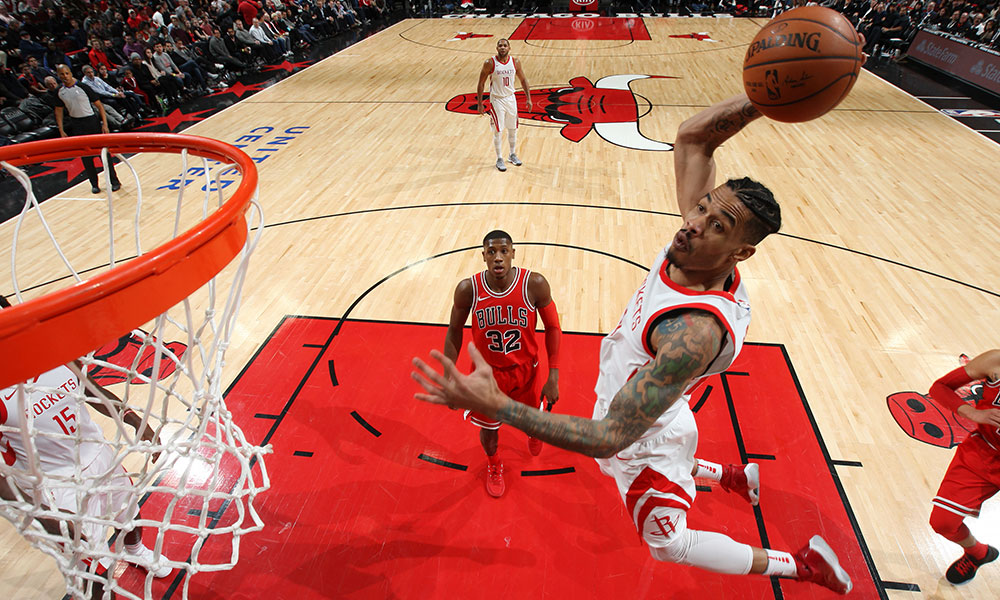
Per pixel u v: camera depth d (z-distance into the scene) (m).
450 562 2.67
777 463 3.14
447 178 6.74
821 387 3.64
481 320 2.66
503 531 2.81
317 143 7.92
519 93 10.07
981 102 9.32
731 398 3.56
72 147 2.22
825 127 8.28
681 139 2.04
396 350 4.01
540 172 6.86
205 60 11.12
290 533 2.80
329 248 5.29
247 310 4.42
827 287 4.64
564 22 17.17
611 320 4.27
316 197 6.31
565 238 5.40
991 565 2.64
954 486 2.38
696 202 2.02
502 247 2.49
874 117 8.69
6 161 2.10
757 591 2.54
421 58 12.91
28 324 1.11
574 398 3.57
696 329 1.52
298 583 2.59
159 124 8.82
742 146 7.62
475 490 3.02
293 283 4.77
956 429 3.34
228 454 3.21
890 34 12.48
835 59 1.65
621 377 1.90
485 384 1.28
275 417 3.47
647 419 1.46
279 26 13.55
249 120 8.97
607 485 3.04
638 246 5.26
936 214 5.77
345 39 15.39
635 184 6.52
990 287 4.61
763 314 4.34
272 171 7.01
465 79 11.05
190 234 1.41
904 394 3.59
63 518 1.72
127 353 3.86
